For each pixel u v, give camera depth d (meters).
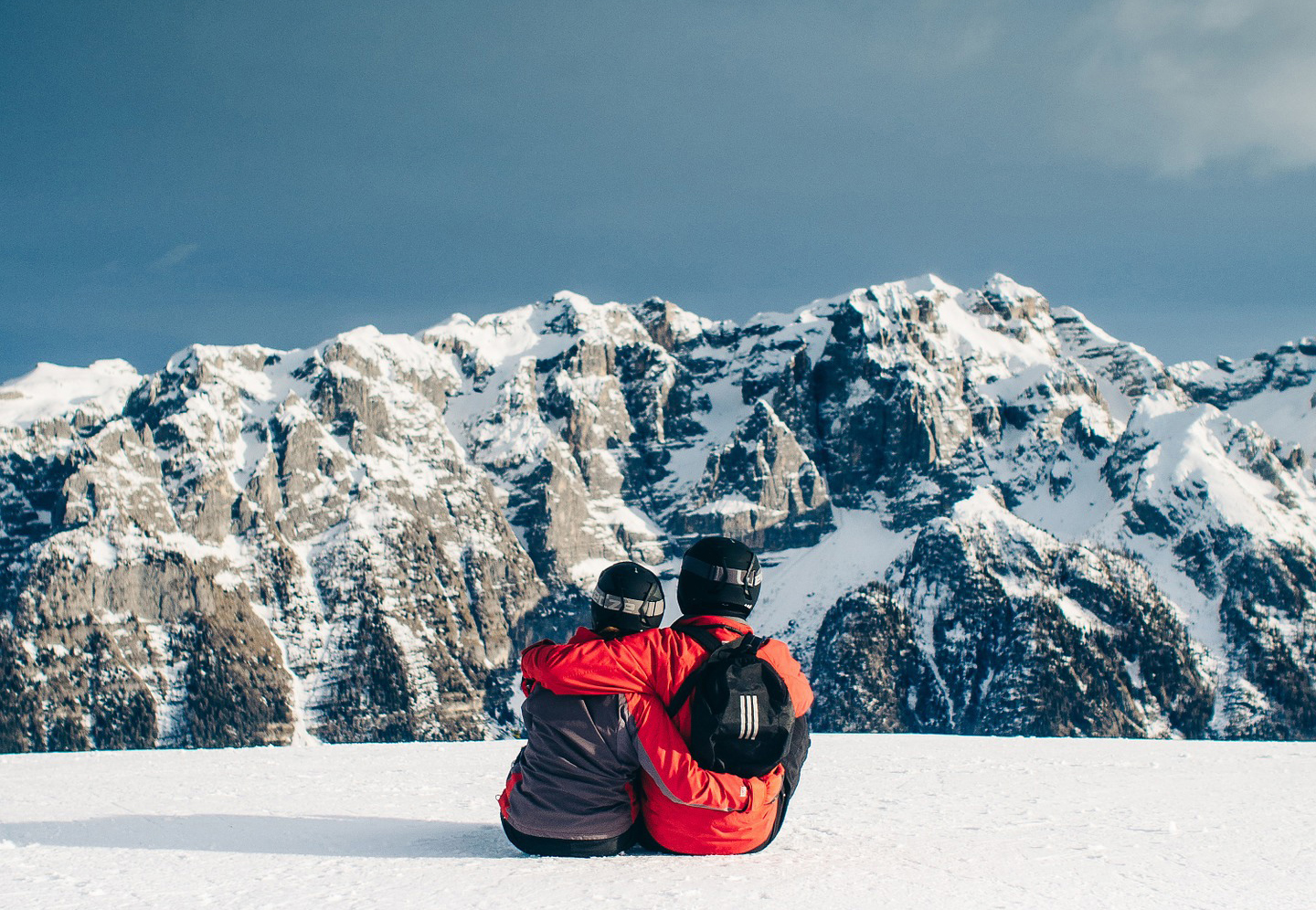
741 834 8.52
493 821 11.39
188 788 15.43
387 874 7.97
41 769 20.53
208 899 7.10
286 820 11.50
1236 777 16.78
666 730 8.33
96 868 8.42
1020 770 17.83
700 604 8.77
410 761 21.16
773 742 8.21
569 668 8.39
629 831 8.70
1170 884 8.02
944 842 9.72
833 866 8.27
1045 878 8.10
